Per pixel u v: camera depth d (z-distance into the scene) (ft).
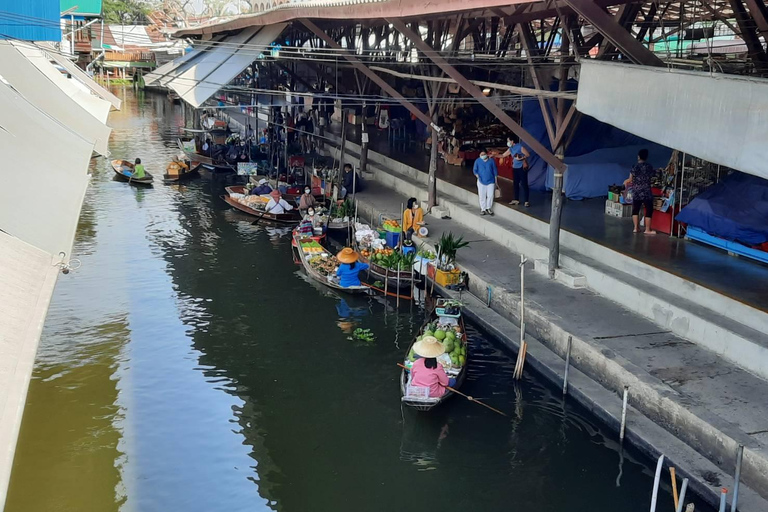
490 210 63.36
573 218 56.59
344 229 73.20
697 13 65.21
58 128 49.70
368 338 49.01
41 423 37.22
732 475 29.89
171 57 180.14
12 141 37.29
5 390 15.08
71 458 34.27
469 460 34.86
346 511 31.12
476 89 49.29
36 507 30.40
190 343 47.78
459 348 42.22
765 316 36.45
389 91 68.33
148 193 90.53
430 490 32.60
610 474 33.37
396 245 63.87
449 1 38.14
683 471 30.68
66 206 32.40
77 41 170.30
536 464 34.37
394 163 87.15
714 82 27.37
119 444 35.70
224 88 83.30
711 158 27.61
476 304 50.42
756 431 30.42
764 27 39.96
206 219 78.95
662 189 51.88
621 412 35.35
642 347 38.75
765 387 34.22
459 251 57.36
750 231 44.06
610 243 49.19
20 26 49.44
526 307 44.86
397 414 39.32
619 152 65.21
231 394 41.29
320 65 102.89
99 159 111.86
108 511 30.48
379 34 93.76
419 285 56.70
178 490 32.32
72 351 45.70
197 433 37.06
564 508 31.22
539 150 48.62
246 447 35.99
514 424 37.50
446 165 82.89
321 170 88.74
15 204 27.96
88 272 60.85
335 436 37.06
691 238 49.67
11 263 22.25
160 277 60.29
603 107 33.12
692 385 34.45
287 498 31.91
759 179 46.11
